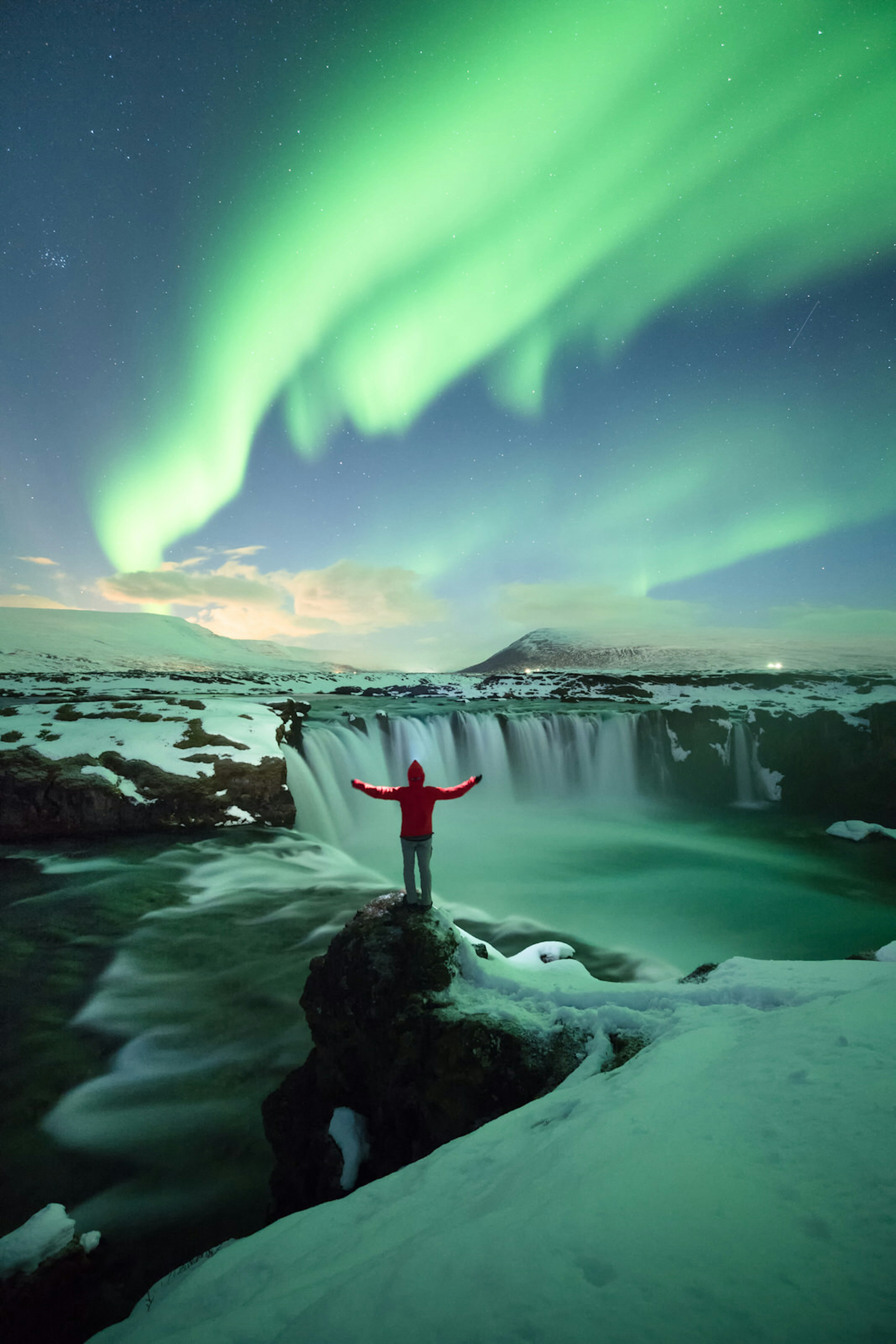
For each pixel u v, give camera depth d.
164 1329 3.09
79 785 18.12
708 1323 1.81
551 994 6.16
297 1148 6.79
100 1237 6.13
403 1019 6.11
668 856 21.53
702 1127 2.87
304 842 18.77
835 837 24.17
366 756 25.78
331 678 72.25
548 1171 2.90
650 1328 1.83
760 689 41.25
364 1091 6.65
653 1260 2.10
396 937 6.84
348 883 16.30
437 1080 5.69
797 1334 1.72
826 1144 2.55
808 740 29.47
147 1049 9.47
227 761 19.91
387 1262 2.49
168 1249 6.29
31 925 13.26
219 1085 8.73
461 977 6.72
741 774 30.02
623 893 17.66
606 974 12.74
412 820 7.17
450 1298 2.14
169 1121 8.04
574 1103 3.94
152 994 10.94
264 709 23.58
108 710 22.11
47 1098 8.38
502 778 28.53
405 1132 6.00
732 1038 4.01
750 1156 2.56
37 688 41.34
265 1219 6.67
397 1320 2.11
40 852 17.17
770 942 14.54
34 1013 10.27
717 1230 2.18
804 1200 2.25
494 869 19.56
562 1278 2.10
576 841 23.47
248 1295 3.12
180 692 41.25
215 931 13.33
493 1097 5.36
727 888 18.16
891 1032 3.44
